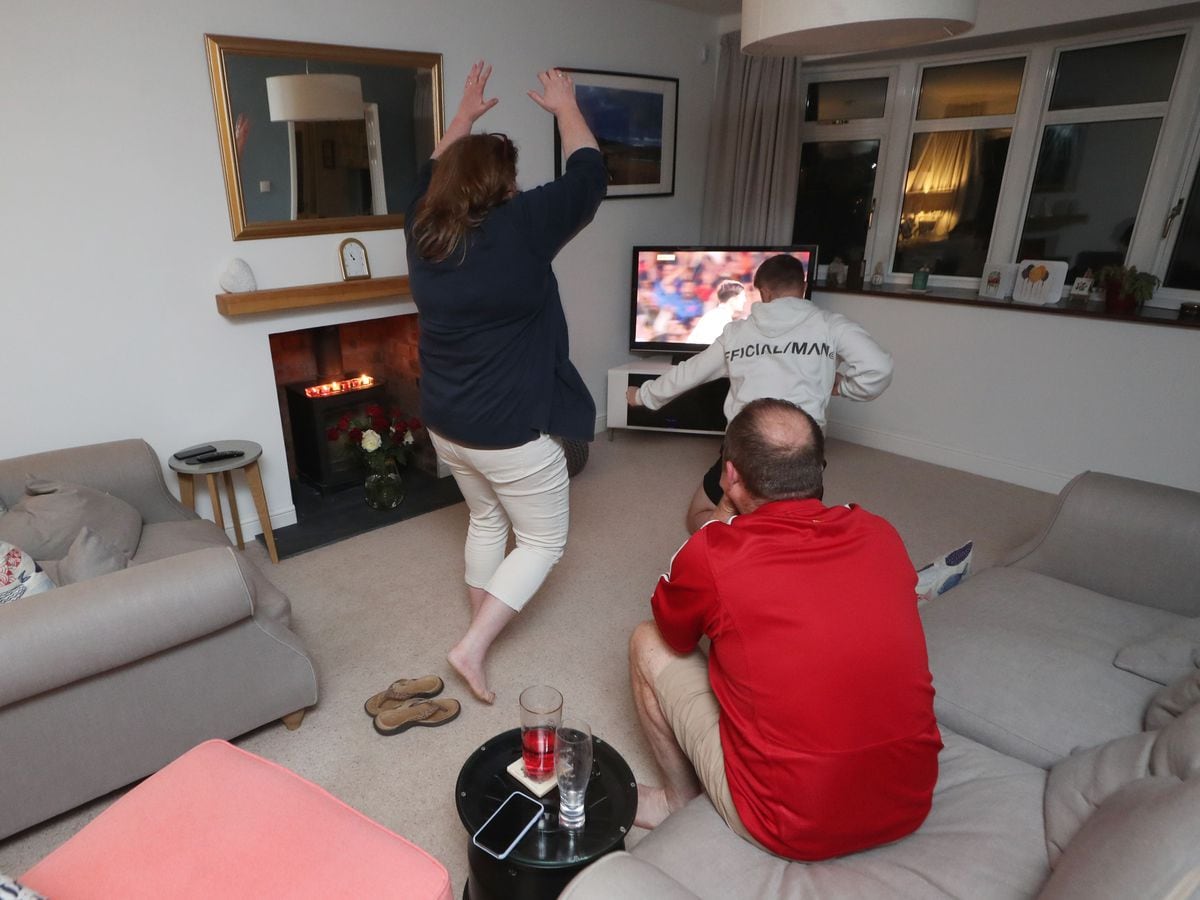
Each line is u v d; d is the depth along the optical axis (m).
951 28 1.69
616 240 4.12
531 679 2.12
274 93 2.60
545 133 3.57
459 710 1.97
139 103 2.36
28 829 1.60
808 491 1.25
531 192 1.63
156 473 2.40
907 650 1.09
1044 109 3.49
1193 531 1.78
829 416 4.33
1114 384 3.24
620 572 2.75
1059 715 1.43
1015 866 1.05
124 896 0.98
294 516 3.12
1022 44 3.49
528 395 1.74
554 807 1.25
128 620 1.46
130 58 2.31
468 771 1.31
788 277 2.23
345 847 1.06
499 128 3.38
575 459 3.57
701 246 3.96
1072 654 1.59
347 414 3.36
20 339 2.30
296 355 3.47
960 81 3.75
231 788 1.16
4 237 2.21
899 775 1.07
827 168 4.31
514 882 1.17
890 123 4.00
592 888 0.84
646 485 3.60
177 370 2.65
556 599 2.55
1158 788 0.94
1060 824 1.10
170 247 2.53
